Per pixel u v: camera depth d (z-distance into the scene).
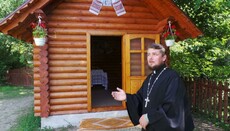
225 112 7.05
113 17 7.28
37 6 6.04
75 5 6.97
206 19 9.67
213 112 7.57
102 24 7.19
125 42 7.36
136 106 3.51
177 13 7.01
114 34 7.29
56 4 6.77
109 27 7.25
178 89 3.05
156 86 3.21
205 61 9.27
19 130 6.98
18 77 18.75
